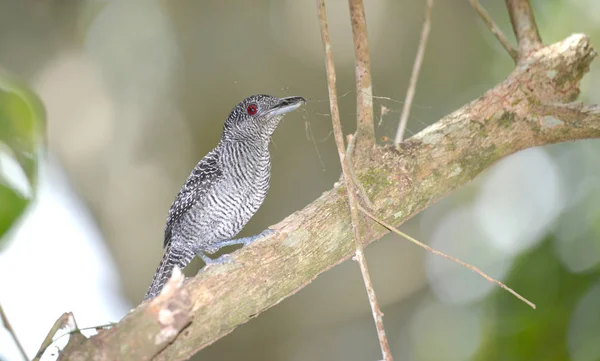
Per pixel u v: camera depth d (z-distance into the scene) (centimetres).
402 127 722
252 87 1275
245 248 611
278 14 1291
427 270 1373
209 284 572
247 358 1248
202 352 1235
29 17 1376
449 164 666
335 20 1269
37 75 1378
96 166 1323
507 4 755
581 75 709
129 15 1371
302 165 1255
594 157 1286
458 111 701
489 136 677
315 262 621
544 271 939
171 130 1305
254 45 1281
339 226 631
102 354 498
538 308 909
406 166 658
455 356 1290
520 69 704
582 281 917
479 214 1452
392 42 1320
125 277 1305
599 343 866
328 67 588
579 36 705
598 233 991
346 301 1299
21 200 314
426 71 1341
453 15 1361
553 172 1338
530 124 682
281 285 603
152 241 1290
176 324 508
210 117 1277
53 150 1339
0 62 1362
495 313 943
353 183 634
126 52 1359
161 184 1296
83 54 1384
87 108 1355
